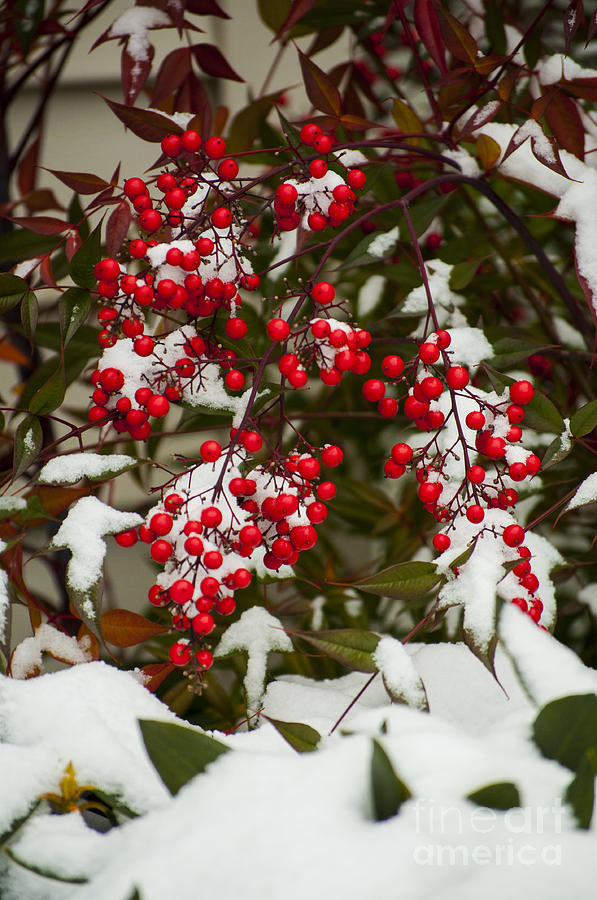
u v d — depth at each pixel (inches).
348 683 40.1
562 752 32.6
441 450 39.3
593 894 31.0
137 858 32.1
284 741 36.6
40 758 34.6
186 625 35.7
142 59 41.6
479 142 40.4
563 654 33.7
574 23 39.4
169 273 37.8
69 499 37.8
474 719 37.3
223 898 31.5
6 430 42.7
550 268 42.3
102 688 36.2
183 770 32.9
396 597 36.4
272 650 39.2
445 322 43.2
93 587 36.4
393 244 41.4
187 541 35.3
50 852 33.1
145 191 38.4
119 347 38.2
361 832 31.9
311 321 37.1
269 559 37.3
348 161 41.4
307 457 36.9
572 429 38.0
